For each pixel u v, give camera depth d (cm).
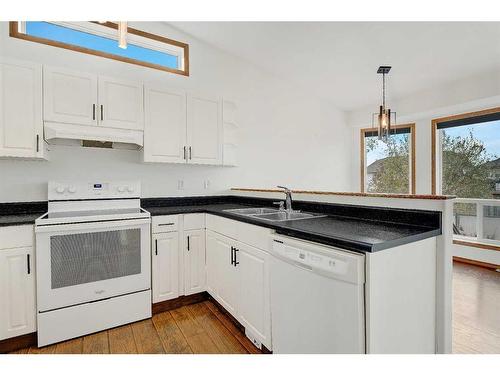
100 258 209
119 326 214
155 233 233
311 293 132
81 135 224
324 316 126
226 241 219
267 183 394
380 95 420
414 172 444
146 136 261
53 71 221
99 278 208
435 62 311
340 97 445
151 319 226
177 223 245
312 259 130
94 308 205
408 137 456
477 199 378
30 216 213
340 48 310
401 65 326
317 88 424
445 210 144
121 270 216
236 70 363
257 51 343
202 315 233
